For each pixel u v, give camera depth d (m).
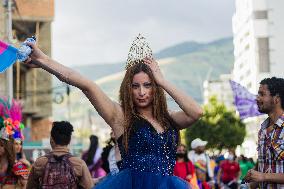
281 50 103.75
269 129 7.87
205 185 17.89
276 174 7.59
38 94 53.41
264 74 103.81
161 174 5.65
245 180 7.75
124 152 5.71
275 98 7.91
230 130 73.94
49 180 9.27
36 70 53.59
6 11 23.81
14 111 11.20
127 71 5.80
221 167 24.33
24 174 9.67
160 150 5.68
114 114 5.75
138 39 5.88
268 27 104.25
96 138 14.70
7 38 23.67
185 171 15.27
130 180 5.63
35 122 56.75
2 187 9.59
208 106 75.25
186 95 5.74
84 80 5.59
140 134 5.65
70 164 9.37
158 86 5.79
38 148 38.22
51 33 45.00
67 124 9.55
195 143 18.30
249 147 84.12
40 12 40.28
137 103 5.75
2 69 7.85
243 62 124.81
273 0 103.50
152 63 5.82
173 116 5.85
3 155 9.61
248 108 16.03
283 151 7.66
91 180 9.52
